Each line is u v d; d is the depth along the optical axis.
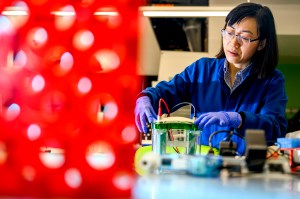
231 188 0.59
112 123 0.49
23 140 0.50
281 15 3.12
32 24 0.50
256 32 1.53
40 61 0.50
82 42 0.50
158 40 3.49
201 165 0.74
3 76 0.50
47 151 0.55
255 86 1.65
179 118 1.05
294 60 4.31
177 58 3.24
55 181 0.49
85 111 0.49
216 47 3.05
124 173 0.49
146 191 0.54
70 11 0.50
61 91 0.49
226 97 1.71
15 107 0.50
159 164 0.76
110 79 0.49
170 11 2.36
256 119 1.25
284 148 0.98
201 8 2.32
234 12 1.55
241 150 1.00
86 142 0.49
